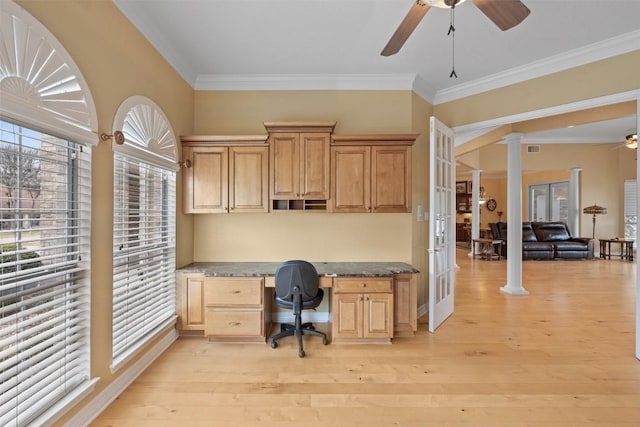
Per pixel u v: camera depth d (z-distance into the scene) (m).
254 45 2.60
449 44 2.57
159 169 2.63
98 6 1.78
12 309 1.32
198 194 2.96
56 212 1.56
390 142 2.96
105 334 1.86
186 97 3.03
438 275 3.16
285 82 3.21
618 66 2.49
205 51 2.70
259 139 2.91
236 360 2.42
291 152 2.96
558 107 2.80
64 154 1.61
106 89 1.85
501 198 10.95
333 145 2.98
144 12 2.15
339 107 3.25
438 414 1.79
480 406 1.87
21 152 1.37
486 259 7.33
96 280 1.78
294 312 2.61
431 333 2.96
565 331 2.99
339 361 2.41
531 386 2.07
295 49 2.67
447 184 3.41
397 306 2.80
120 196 2.07
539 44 2.57
